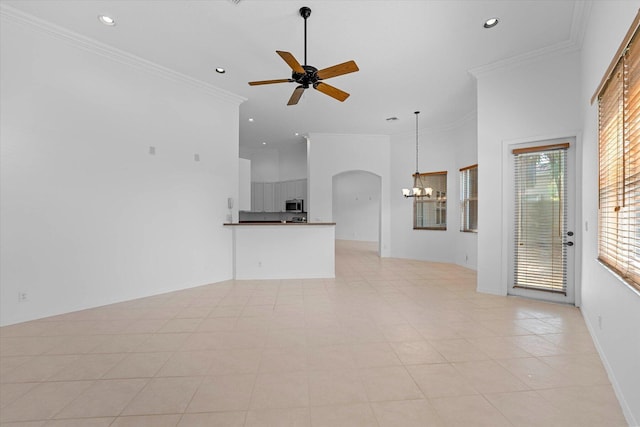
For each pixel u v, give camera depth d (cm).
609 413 171
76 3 290
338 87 479
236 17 308
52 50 329
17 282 310
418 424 163
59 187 335
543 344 262
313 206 750
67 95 340
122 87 384
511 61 387
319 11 297
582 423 163
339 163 757
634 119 175
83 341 268
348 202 1181
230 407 177
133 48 371
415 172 731
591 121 288
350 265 662
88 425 162
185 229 454
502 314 338
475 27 322
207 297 409
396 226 770
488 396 188
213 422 164
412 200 741
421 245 729
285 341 269
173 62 405
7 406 178
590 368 221
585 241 319
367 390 194
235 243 518
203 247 477
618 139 205
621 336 187
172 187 438
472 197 619
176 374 214
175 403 181
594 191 279
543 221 382
